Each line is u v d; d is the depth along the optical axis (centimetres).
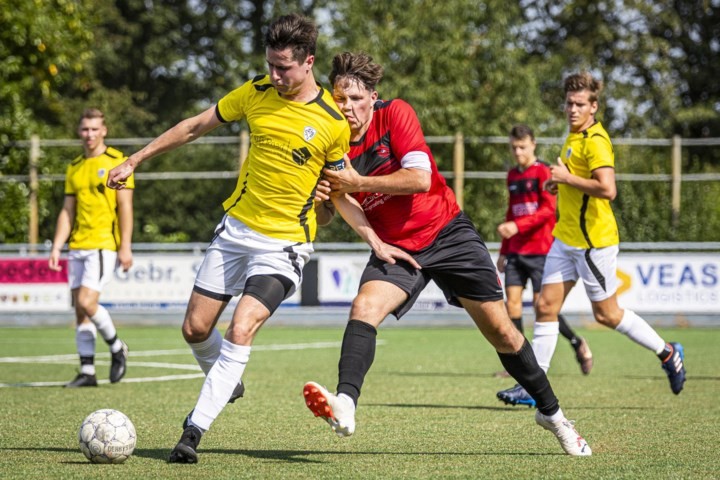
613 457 1249
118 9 8838
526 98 6216
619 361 2905
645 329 1825
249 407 1812
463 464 1191
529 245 2450
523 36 8862
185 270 4431
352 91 1216
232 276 1245
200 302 1245
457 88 6041
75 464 1175
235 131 8106
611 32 8712
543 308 1833
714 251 4444
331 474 1112
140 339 3897
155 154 1247
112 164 2162
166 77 9250
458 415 1698
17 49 5688
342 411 1089
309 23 1162
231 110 1233
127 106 8400
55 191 5453
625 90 8500
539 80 7081
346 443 1375
